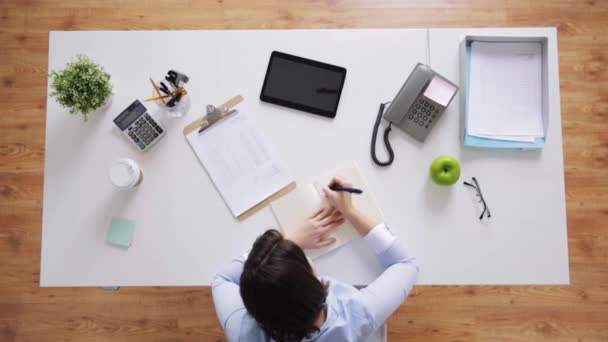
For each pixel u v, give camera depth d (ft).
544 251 3.70
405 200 3.76
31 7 6.21
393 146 3.83
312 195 3.77
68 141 3.88
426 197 3.76
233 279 3.57
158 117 3.90
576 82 6.12
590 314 5.87
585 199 6.02
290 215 3.75
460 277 3.70
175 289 5.99
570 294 5.91
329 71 3.91
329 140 3.85
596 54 6.12
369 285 3.37
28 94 6.17
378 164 3.78
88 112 3.66
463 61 3.78
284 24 6.07
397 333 5.88
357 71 3.92
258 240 2.80
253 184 3.81
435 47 3.92
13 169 6.11
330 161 3.83
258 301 2.59
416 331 5.88
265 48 3.96
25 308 5.98
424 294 5.93
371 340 3.90
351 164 3.80
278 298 2.54
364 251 3.69
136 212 3.80
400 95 3.75
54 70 3.96
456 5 6.07
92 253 3.77
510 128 3.77
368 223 3.55
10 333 5.96
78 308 5.98
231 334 3.22
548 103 3.71
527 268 3.69
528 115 3.78
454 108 3.85
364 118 3.87
